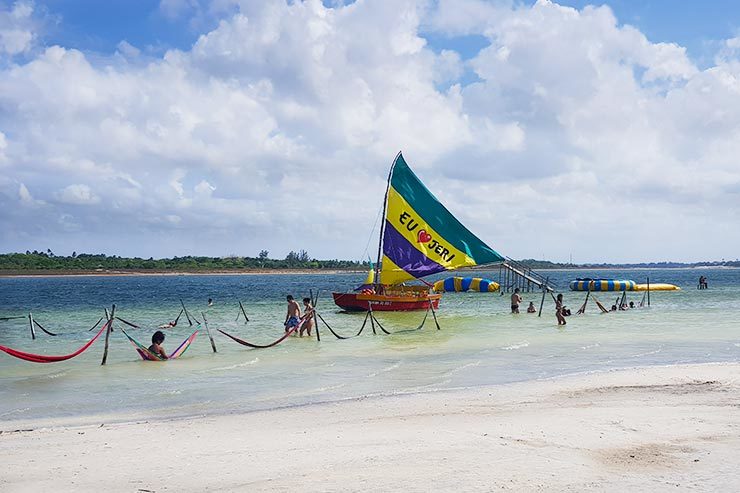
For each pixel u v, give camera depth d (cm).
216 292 8325
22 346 2662
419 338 2739
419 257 4062
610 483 806
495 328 3144
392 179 4081
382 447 1005
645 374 1705
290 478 852
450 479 831
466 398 1452
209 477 866
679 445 984
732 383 1536
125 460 960
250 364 2048
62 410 1409
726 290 7556
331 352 2319
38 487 838
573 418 1194
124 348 2528
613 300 5578
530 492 776
